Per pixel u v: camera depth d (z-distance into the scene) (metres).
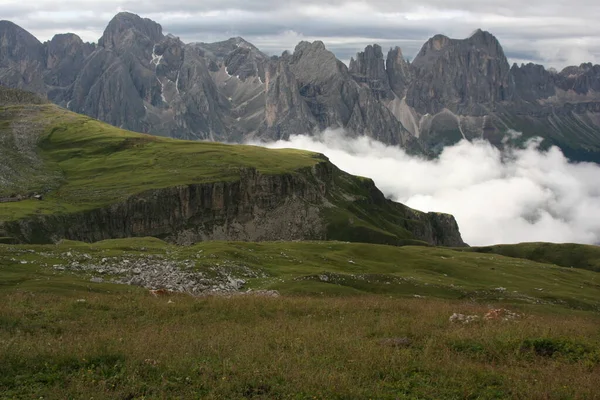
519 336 40.25
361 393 28.05
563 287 137.00
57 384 28.16
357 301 59.34
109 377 29.41
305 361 32.53
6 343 33.94
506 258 194.75
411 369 32.31
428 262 137.25
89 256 81.94
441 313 52.41
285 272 93.56
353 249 138.50
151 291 59.12
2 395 26.89
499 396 28.94
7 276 65.94
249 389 28.33
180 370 30.38
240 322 46.09
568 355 36.91
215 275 78.75
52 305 47.88
